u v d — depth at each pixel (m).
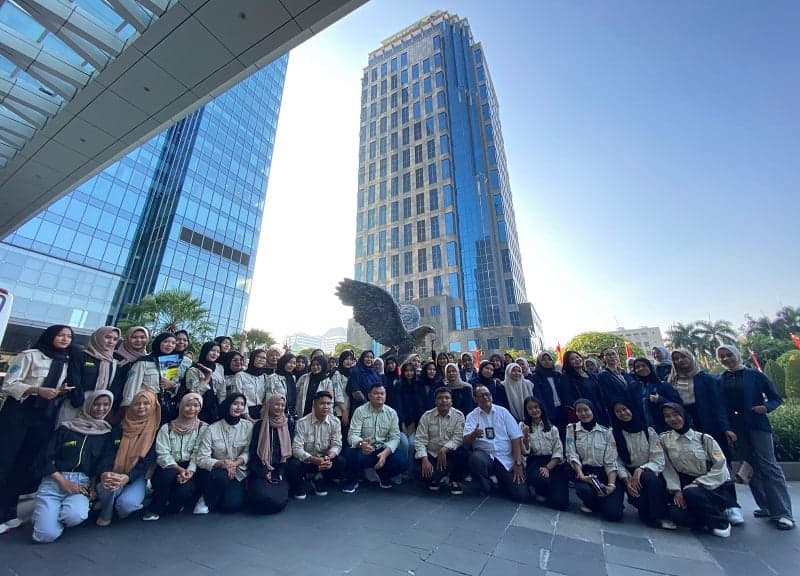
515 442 4.51
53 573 2.45
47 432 3.32
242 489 3.88
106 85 6.30
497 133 63.56
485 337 44.53
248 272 38.84
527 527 3.49
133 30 6.09
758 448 3.82
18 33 5.62
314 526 3.45
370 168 64.81
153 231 32.19
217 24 5.41
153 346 4.28
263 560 2.71
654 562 2.77
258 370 5.08
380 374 6.36
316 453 4.50
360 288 8.73
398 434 4.89
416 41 70.75
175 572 2.50
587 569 2.65
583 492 3.91
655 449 3.85
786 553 2.95
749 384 4.00
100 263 28.20
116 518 3.52
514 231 60.75
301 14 5.30
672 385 4.50
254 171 42.69
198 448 3.86
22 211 10.09
